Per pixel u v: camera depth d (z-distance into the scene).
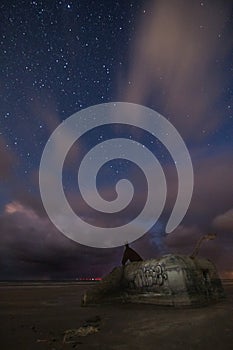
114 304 10.95
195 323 6.40
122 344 4.99
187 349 4.56
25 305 11.97
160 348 4.67
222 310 8.04
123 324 6.77
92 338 5.52
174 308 9.14
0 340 5.62
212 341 4.95
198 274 10.34
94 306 10.93
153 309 9.18
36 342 5.42
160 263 10.33
